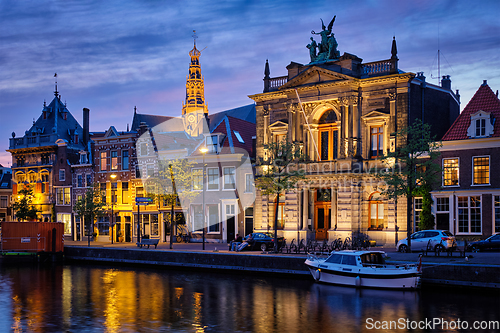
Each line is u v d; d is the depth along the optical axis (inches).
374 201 1977.1
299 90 2106.3
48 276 1700.3
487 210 1726.1
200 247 2068.2
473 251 1557.6
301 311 1098.7
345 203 1983.3
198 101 6545.3
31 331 972.6
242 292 1315.2
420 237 1600.6
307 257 1483.8
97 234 2807.6
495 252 1523.1
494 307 1092.5
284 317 1053.8
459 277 1243.8
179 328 986.1
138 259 1900.8
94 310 1144.2
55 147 3088.1
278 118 2196.1
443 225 1804.9
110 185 2773.1
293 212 2127.2
